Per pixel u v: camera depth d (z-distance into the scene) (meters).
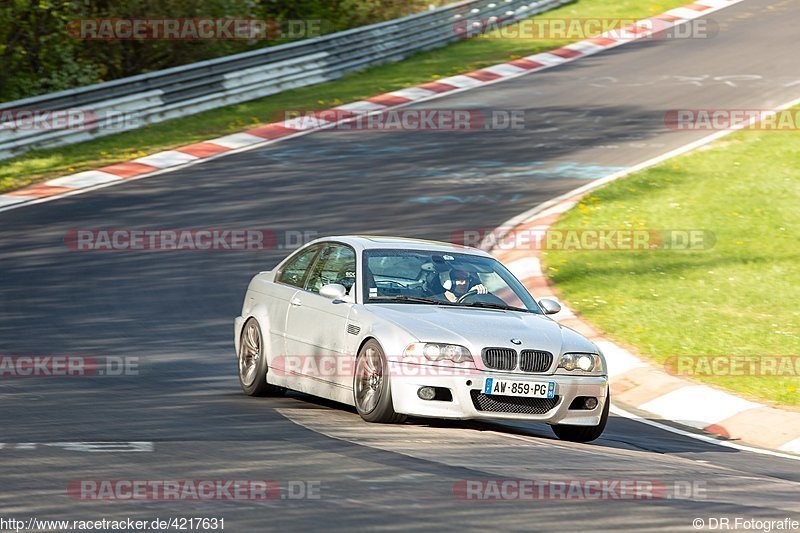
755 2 145.75
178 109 91.56
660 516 22.34
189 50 111.44
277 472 24.17
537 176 76.12
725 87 102.94
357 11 136.12
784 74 107.75
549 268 57.59
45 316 46.09
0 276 52.22
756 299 53.97
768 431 36.34
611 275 57.00
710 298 53.88
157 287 51.72
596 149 83.19
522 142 85.06
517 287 35.09
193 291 51.44
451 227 64.12
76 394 33.59
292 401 34.78
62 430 28.06
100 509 20.61
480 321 31.56
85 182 71.62
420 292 33.22
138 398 33.53
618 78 107.25
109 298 49.53
